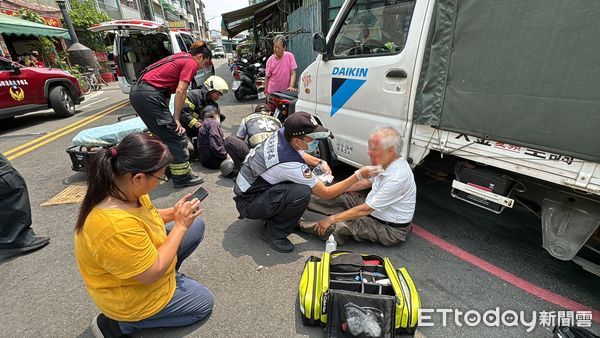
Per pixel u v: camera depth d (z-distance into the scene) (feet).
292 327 5.80
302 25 29.55
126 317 4.92
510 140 5.72
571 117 4.89
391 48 8.04
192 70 10.36
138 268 4.28
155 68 10.15
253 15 44.29
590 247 6.13
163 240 5.02
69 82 24.21
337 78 9.77
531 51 5.19
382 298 5.17
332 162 11.55
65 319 6.13
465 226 8.95
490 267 7.29
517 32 5.31
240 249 8.07
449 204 10.15
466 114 6.32
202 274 7.18
